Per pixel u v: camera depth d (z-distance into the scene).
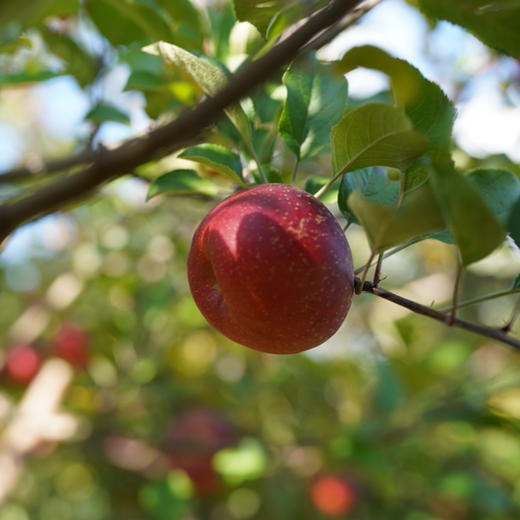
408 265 1.52
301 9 0.51
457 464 1.12
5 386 1.14
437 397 1.03
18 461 0.96
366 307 1.32
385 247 0.46
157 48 0.52
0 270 1.44
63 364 1.09
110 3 0.62
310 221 0.48
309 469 1.05
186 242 1.19
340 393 1.23
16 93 1.79
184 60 0.51
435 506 1.07
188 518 1.04
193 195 0.66
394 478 1.01
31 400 1.04
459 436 1.09
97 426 1.09
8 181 0.62
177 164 0.77
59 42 0.65
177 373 1.22
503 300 1.35
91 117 0.64
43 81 0.65
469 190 0.43
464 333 1.25
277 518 1.08
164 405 1.17
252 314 0.48
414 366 1.05
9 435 0.99
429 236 0.52
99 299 1.31
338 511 1.00
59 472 1.34
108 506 1.21
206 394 1.18
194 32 0.66
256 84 0.41
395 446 1.01
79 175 0.43
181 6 0.66
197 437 1.00
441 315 0.49
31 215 0.44
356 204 0.45
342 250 0.48
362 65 0.46
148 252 1.23
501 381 0.98
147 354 1.19
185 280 1.23
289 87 0.56
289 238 0.47
